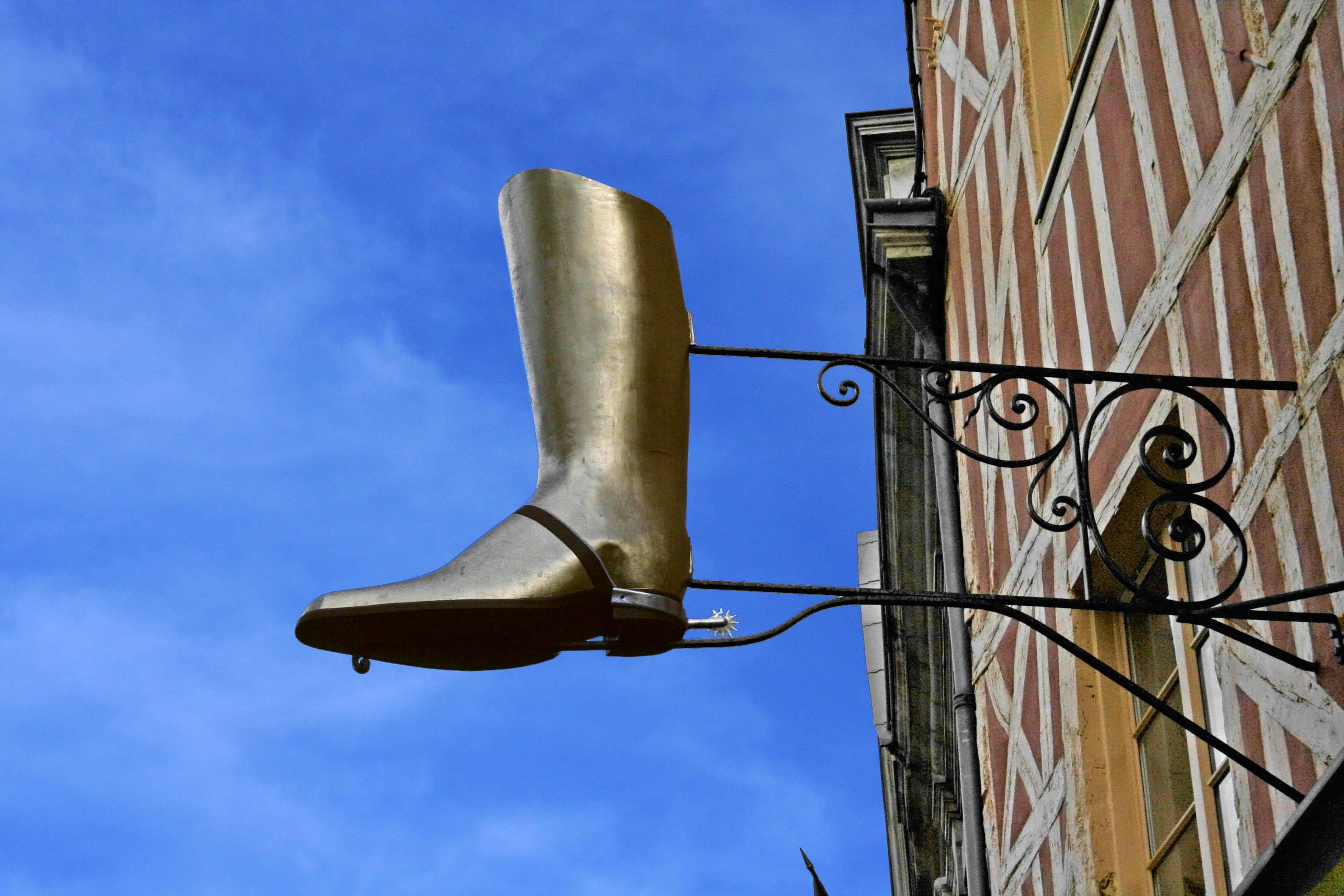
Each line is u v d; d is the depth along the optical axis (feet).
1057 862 20.47
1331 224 14.02
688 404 13.34
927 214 27.94
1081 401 20.36
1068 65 23.21
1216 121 16.53
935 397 14.98
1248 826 15.02
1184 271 17.12
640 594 12.12
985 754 24.23
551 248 13.43
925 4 29.89
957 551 26.27
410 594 11.43
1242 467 15.42
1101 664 13.56
